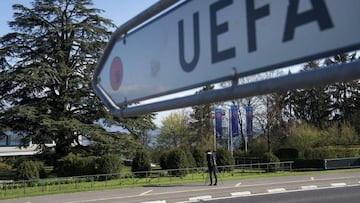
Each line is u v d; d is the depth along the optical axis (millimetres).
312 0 1264
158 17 1903
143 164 31328
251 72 1455
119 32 2182
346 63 1185
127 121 35812
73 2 36594
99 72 2432
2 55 34281
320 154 40875
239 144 58594
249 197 18484
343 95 65500
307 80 1261
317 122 63750
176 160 31047
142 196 19484
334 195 18453
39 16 35906
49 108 35031
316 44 1251
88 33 35594
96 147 34406
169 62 1828
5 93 35562
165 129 68438
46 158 36219
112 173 29391
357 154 40438
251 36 1461
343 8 1181
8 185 24422
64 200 18875
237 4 1520
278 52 1365
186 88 1726
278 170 33844
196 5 1692
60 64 35000
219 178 27297
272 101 52781
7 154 56875
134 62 2086
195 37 1688
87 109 37031
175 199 18281
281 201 17016
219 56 1573
